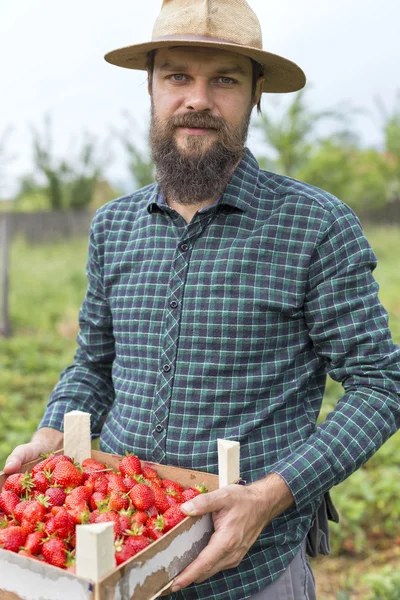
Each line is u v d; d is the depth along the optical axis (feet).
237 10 7.14
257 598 6.89
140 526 5.96
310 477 6.54
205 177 7.22
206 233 7.31
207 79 7.16
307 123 56.90
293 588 7.11
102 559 4.99
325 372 7.71
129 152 62.18
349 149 66.54
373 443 6.69
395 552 14.69
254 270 7.09
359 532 14.96
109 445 7.71
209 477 6.65
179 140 7.32
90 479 6.66
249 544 6.23
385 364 6.87
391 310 34.40
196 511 5.82
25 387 25.27
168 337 7.24
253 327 7.02
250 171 7.50
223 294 7.09
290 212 7.16
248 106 7.53
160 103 7.40
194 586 6.78
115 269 7.98
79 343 8.85
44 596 5.21
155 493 6.31
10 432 20.38
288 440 7.09
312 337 7.17
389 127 71.05
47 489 6.52
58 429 8.05
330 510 7.72
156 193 7.88
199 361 7.08
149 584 5.43
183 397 7.09
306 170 58.95
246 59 7.31
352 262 7.00
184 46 7.05
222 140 7.22
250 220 7.26
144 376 7.41
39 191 71.00
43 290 41.83
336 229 7.02
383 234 60.44
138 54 7.89
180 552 5.80
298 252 7.04
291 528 7.03
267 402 7.04
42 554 5.70
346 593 12.45
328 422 6.83
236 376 7.02
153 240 7.72
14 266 48.24
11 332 34.09
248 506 6.11
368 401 6.77
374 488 16.40
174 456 7.06
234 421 6.98
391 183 69.77
